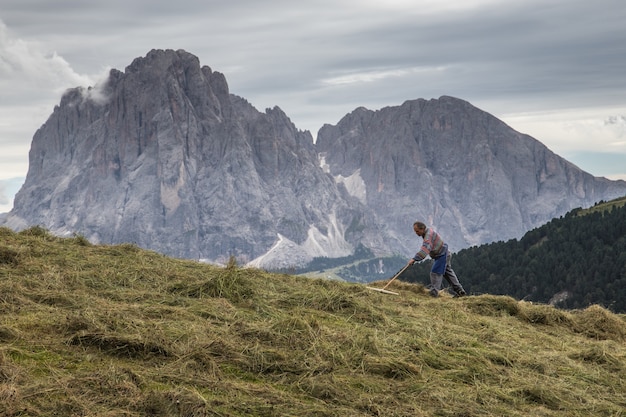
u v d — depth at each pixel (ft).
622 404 31.68
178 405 24.76
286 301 43.86
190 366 29.40
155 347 30.58
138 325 33.58
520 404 30.04
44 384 25.18
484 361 35.06
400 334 38.22
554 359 37.65
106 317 33.32
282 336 34.35
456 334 40.50
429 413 27.37
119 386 25.79
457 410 27.91
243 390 27.63
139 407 24.32
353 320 41.11
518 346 39.86
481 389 30.99
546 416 28.86
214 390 27.32
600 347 41.37
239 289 43.42
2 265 43.93
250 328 35.04
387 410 26.99
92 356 29.27
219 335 33.91
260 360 31.01
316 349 33.01
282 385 29.17
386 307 45.50
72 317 32.48
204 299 41.70
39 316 34.04
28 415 22.94
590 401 31.24
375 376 31.17
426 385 30.30
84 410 23.59
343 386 29.17
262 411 25.80
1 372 25.49
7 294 36.63
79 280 42.73
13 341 29.71
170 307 38.45
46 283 41.01
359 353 33.09
